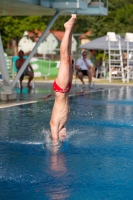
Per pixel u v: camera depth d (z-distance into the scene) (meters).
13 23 50.03
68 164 7.97
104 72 38.50
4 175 7.29
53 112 9.62
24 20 50.00
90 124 12.35
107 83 31.72
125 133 11.05
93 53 51.94
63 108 9.55
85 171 7.53
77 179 7.08
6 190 6.55
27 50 74.50
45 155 8.64
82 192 6.46
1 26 50.28
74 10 21.92
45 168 7.70
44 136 10.46
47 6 19.41
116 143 9.81
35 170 7.57
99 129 11.57
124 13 59.06
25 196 6.29
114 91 24.25
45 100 18.28
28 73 24.78
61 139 9.75
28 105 16.47
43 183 6.88
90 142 9.91
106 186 6.75
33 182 6.91
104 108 16.00
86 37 63.94
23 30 50.31
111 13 60.69
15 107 15.82
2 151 8.96
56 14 20.28
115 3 65.81
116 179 7.11
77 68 26.02
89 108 15.98
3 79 17.84
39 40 19.39
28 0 17.89
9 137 10.34
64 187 6.69
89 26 71.50
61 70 9.40
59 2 19.64
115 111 15.16
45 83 30.20
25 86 26.84
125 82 33.41
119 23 59.41
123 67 36.72
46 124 12.16
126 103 17.77
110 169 7.68
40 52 71.50
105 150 9.12
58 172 7.46
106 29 59.97
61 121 9.62
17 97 19.34
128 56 34.06
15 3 18.06
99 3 22.20
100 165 7.94
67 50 9.40
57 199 6.16
